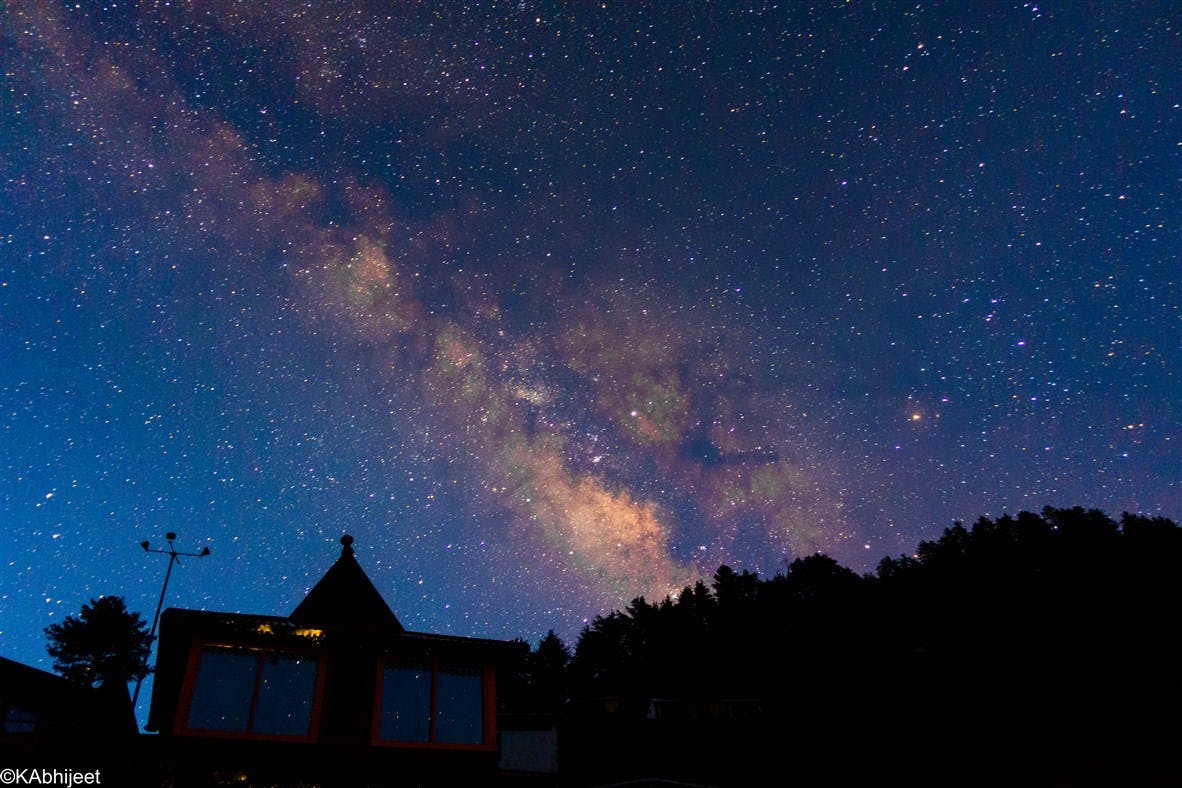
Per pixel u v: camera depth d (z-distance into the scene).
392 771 12.47
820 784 16.30
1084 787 11.69
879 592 40.44
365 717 12.86
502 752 22.38
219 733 11.81
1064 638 15.39
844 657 21.83
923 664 17.16
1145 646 13.79
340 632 13.26
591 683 46.62
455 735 13.35
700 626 48.31
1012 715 13.74
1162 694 12.29
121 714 17.83
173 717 11.87
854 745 15.90
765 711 20.77
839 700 17.73
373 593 17.38
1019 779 12.59
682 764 19.58
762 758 17.73
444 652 14.07
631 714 27.00
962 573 36.94
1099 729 12.31
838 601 41.66
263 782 11.62
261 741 11.95
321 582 17.05
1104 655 14.05
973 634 17.72
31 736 14.29
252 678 12.60
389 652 13.74
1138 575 17.14
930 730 14.67
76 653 27.22
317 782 11.91
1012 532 41.25
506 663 14.82
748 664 36.00
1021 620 17.28
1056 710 13.27
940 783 13.88
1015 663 15.22
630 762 20.58
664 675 39.53
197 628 12.62
